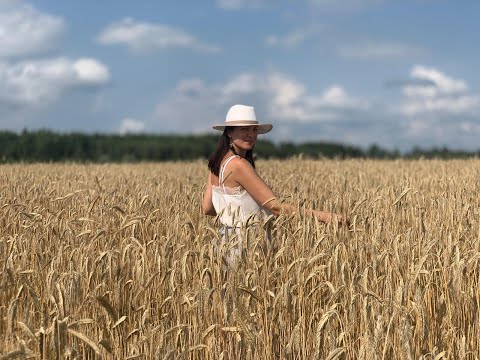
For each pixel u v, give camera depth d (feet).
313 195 26.23
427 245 16.53
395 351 12.64
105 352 13.71
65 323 11.88
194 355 14.03
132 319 14.69
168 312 14.51
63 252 17.43
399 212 21.91
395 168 51.65
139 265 15.37
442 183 32.65
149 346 12.55
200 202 24.45
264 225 16.55
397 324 12.81
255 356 13.05
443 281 15.15
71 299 13.97
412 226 19.63
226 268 15.44
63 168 55.21
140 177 41.09
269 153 97.76
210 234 16.89
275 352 14.15
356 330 14.08
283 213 17.48
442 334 13.69
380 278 14.94
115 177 40.42
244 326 12.89
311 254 15.24
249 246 15.46
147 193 28.48
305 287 15.24
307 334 14.10
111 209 21.71
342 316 14.44
